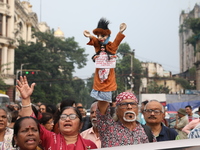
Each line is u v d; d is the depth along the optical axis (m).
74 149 3.85
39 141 3.79
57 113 5.76
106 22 4.03
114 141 4.20
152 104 5.35
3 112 4.70
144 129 4.54
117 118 4.64
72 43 51.97
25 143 3.63
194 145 2.51
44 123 5.59
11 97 39.38
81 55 52.25
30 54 43.41
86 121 7.27
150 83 67.44
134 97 4.43
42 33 50.56
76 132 3.93
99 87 3.96
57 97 46.59
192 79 60.62
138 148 2.50
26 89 4.16
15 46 40.75
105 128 4.23
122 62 55.59
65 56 51.47
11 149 4.59
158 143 2.56
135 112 4.38
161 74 77.94
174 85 73.75
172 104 25.73
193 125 6.81
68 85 50.34
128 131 4.32
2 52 38.81
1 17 38.72
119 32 4.02
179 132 6.93
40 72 43.72
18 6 45.41
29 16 52.91
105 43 4.02
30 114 4.13
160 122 5.41
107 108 4.18
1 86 34.84
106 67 3.97
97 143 5.46
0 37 38.00
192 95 36.34
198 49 48.03
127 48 56.62
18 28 45.78
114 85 4.01
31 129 3.65
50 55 45.59
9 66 39.97
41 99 43.59
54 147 3.82
